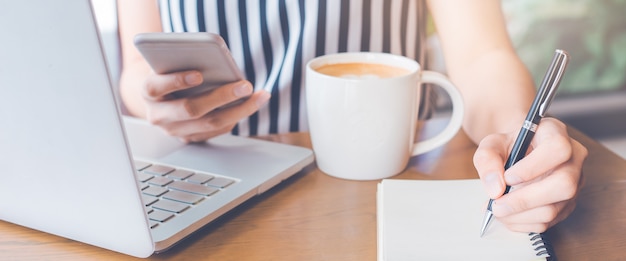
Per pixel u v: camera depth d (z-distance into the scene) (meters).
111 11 1.41
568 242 0.54
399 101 0.63
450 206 0.56
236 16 0.92
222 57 0.60
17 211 0.54
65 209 0.51
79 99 0.43
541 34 1.74
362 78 0.65
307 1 0.89
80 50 0.41
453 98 0.69
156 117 0.70
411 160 0.72
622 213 0.59
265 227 0.56
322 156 0.67
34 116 0.46
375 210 0.60
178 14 0.95
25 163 0.49
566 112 1.85
